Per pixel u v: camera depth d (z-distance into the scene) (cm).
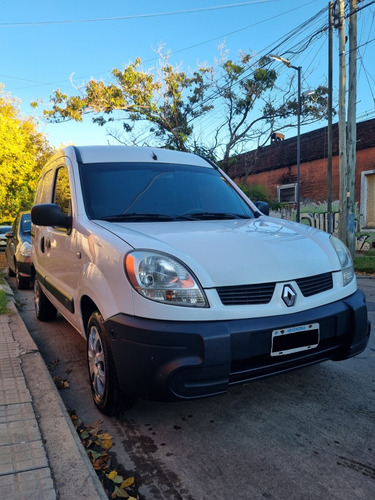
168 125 1959
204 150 1962
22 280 827
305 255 294
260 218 391
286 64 1534
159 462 252
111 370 281
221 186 426
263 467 245
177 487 230
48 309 561
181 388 244
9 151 1772
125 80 1872
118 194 364
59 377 385
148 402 327
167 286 250
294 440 272
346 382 360
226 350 243
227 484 231
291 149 1966
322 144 1800
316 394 338
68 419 281
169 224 327
